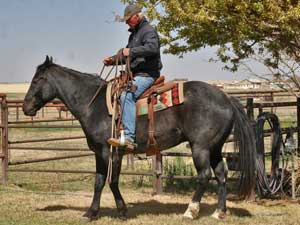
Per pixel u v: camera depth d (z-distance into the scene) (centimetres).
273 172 813
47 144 1709
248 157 639
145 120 640
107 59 656
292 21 692
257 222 654
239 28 717
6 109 960
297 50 809
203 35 802
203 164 636
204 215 696
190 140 641
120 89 637
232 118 647
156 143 645
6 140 966
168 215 701
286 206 753
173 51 841
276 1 693
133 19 642
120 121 634
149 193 884
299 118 854
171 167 986
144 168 1179
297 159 811
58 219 675
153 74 650
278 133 811
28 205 776
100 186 666
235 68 862
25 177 1086
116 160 646
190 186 930
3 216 694
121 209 671
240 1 683
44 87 675
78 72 679
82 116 661
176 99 634
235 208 739
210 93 643
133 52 628
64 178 1080
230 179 844
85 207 762
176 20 766
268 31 748
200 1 725
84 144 1719
